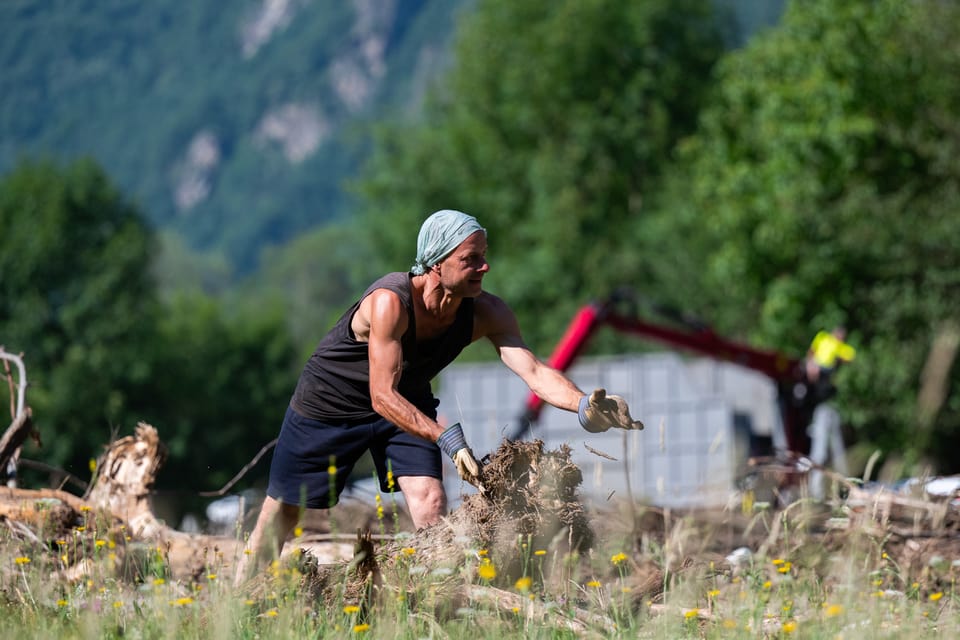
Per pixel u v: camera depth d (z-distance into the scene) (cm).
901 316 3778
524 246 7031
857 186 3947
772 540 1136
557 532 984
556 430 4216
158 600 887
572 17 6925
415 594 949
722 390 4806
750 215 4188
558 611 933
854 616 915
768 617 990
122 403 7219
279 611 879
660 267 6097
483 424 4456
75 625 877
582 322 3094
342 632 876
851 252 3881
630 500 1271
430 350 1066
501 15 7300
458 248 1011
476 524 982
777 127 4116
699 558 1206
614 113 6925
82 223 7606
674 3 7156
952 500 1424
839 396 3800
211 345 9069
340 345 1084
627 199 6862
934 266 3747
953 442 3778
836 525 1277
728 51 7281
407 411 995
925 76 3878
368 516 1481
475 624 909
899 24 3894
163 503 1375
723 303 5581
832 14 4059
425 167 7231
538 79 6894
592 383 4422
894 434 3753
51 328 7406
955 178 3809
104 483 1318
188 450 7962
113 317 7369
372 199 7388
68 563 1149
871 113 3956
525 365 1072
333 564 1033
